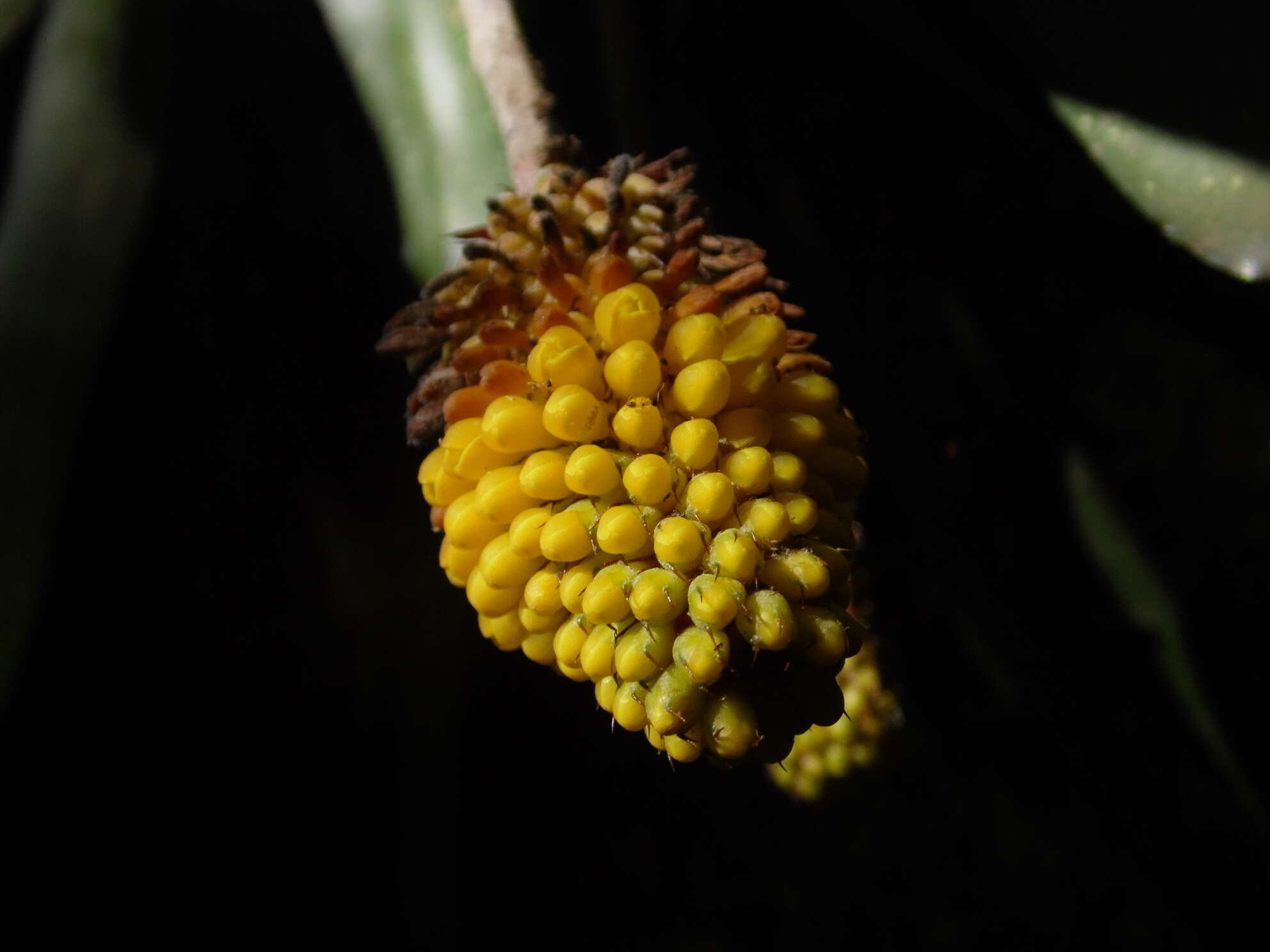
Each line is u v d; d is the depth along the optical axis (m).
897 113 0.20
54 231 0.16
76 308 0.16
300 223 0.21
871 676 0.21
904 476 0.19
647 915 0.29
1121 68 0.16
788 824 0.31
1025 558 0.19
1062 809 0.29
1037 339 0.20
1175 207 0.15
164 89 0.17
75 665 0.20
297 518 0.22
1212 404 0.43
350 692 0.22
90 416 0.19
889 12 0.18
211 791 0.21
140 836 0.20
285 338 0.21
